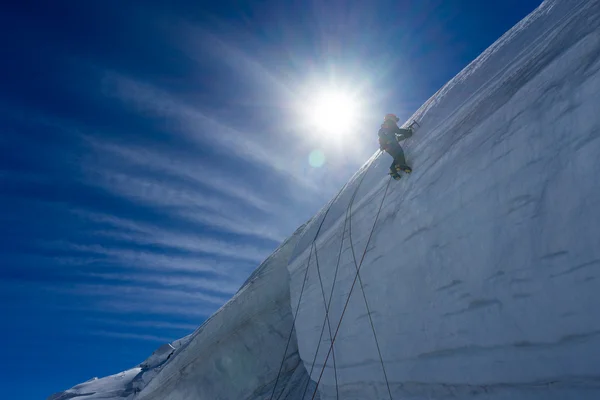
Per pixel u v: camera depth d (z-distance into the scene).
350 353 7.64
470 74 6.14
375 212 7.09
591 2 4.30
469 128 5.25
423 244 5.72
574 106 3.82
